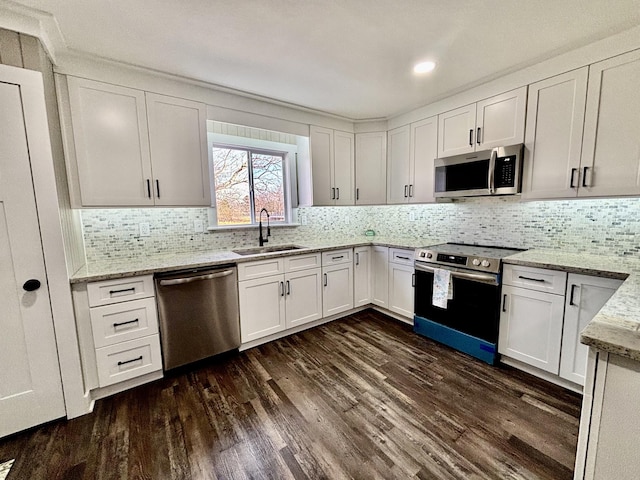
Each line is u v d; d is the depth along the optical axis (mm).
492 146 2377
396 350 2555
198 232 2791
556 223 2340
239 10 1470
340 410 1800
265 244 3195
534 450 1471
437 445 1517
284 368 2293
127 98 2104
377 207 4035
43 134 1579
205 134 2451
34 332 1641
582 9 1479
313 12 1493
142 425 1695
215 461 1443
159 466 1418
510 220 2631
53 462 1448
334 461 1433
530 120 2146
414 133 3041
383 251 3264
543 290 1981
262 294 2631
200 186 2457
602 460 883
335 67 2100
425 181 2967
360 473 1363
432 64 2068
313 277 2973
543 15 1529
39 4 1402
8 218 1538
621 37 1712
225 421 1719
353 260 3293
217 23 1579
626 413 827
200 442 1563
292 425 1680
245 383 2100
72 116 1922
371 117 3301
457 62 2045
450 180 2641
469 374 2164
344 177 3410
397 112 3125
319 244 3230
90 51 1860
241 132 2994
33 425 1669
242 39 1738
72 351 1740
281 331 2818
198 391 2016
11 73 1482
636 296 1204
